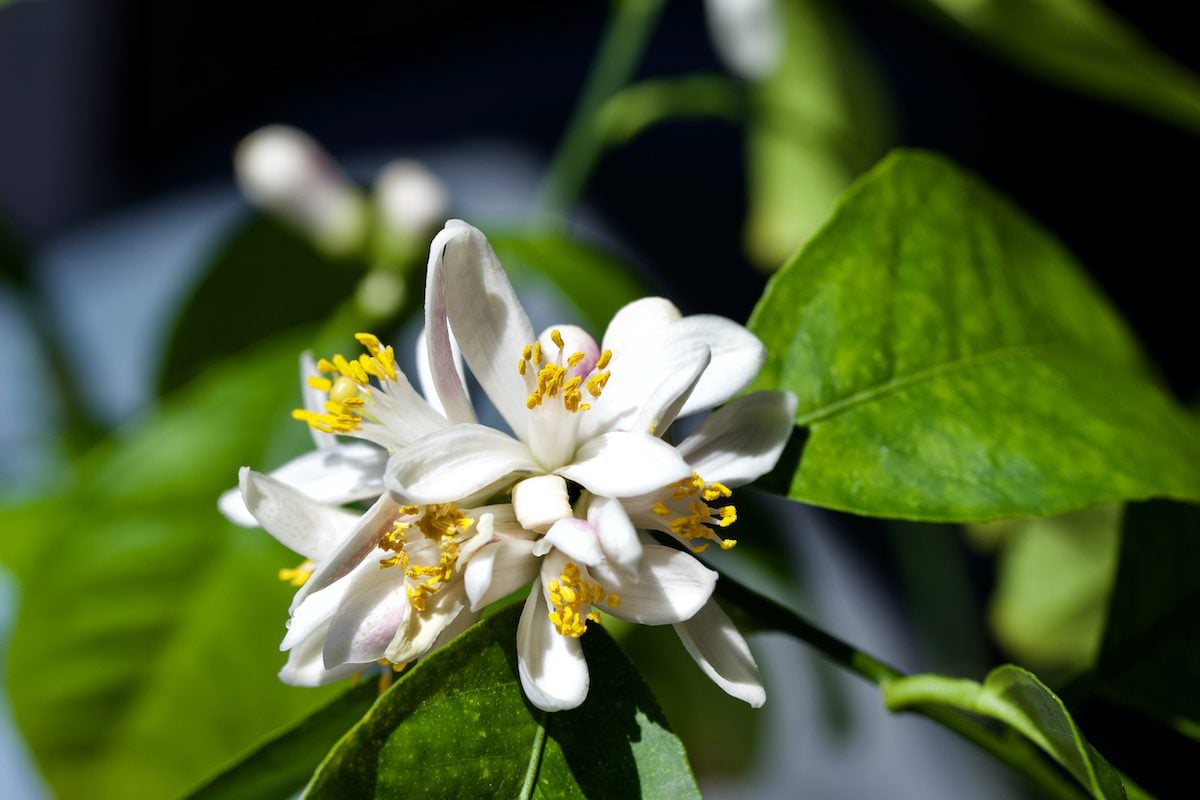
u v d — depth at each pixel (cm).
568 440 34
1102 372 39
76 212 97
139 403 62
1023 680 34
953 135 81
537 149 94
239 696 43
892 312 38
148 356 77
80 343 80
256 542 44
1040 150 79
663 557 33
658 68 91
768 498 53
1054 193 78
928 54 84
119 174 98
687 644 33
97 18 93
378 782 33
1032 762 36
